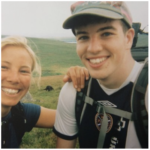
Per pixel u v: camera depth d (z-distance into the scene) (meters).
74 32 0.49
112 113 0.51
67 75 0.54
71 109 0.54
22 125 0.64
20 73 0.61
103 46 0.44
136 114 0.47
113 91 0.51
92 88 0.53
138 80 0.46
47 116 0.66
